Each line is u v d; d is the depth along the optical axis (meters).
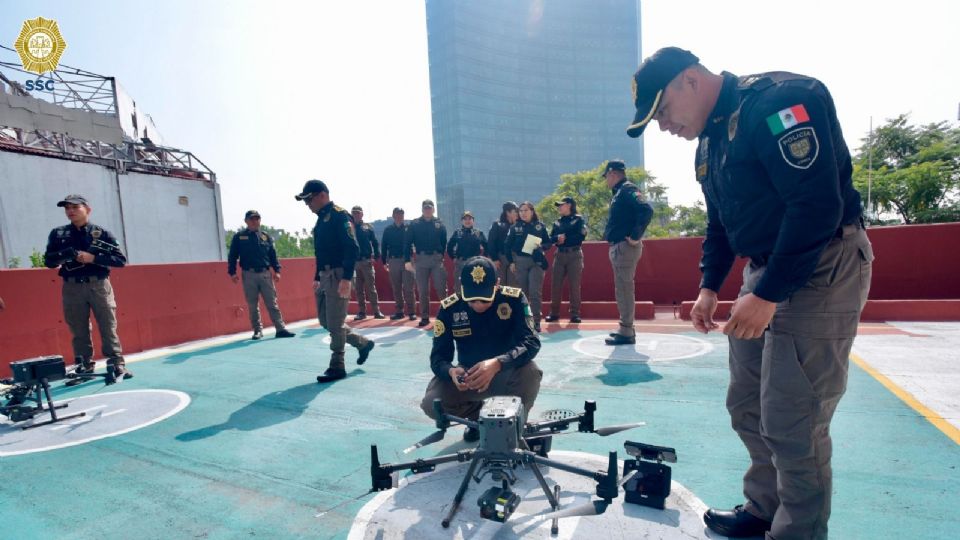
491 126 141.88
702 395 4.00
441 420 2.49
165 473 2.94
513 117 145.88
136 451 3.30
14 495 2.71
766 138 1.48
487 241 8.65
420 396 4.35
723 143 1.70
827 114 1.45
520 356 2.74
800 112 1.42
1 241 14.03
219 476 2.87
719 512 2.08
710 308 2.14
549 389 4.32
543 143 149.75
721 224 2.12
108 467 3.05
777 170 1.45
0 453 3.33
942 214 32.22
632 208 5.75
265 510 2.45
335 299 5.00
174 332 7.41
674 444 3.03
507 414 2.07
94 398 4.64
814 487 1.63
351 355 6.29
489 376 2.56
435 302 9.89
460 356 3.10
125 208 17.33
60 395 4.79
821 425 1.61
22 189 14.55
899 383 4.04
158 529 2.31
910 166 35.28
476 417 3.19
